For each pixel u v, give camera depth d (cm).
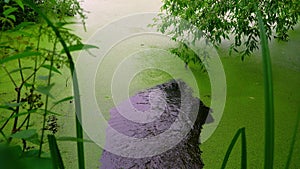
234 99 205
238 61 255
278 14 220
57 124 163
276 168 146
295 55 268
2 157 29
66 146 151
